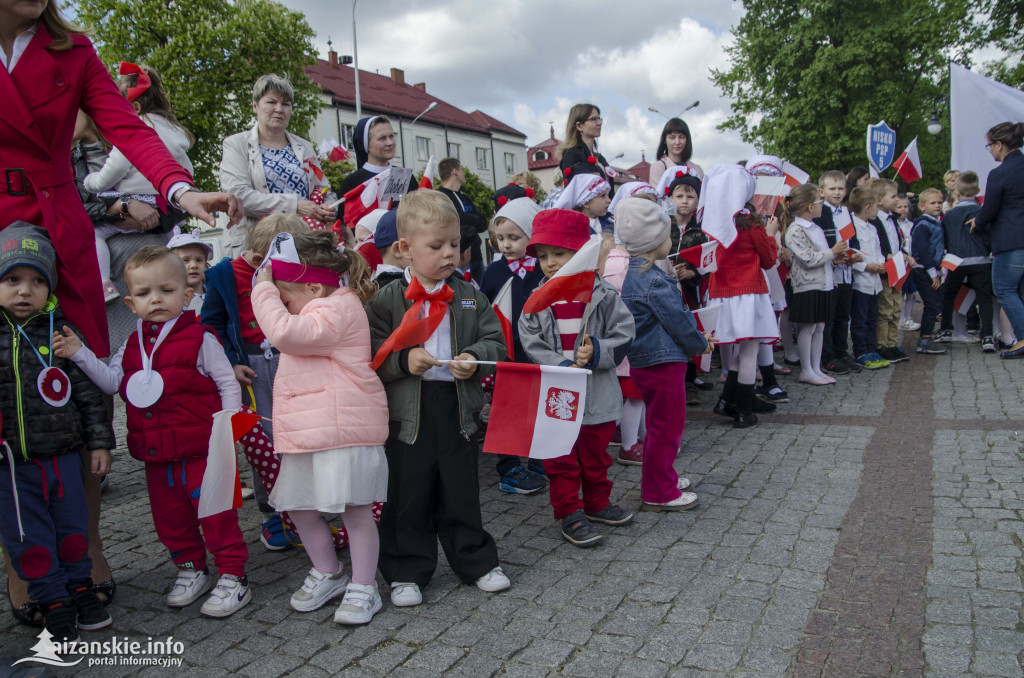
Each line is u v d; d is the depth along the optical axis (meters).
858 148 24.89
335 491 2.64
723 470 4.38
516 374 2.97
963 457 4.30
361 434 2.70
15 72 2.56
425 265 2.82
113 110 2.78
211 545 2.91
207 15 20.73
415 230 2.79
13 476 2.56
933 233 8.38
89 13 20.44
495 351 3.00
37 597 2.61
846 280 7.04
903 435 4.86
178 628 2.78
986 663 2.28
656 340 3.71
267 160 4.26
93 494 3.00
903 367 7.33
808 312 6.51
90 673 2.48
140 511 4.16
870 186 8.05
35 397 2.59
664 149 7.12
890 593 2.75
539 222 3.41
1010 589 2.73
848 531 3.35
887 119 24.47
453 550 2.99
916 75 25.31
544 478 4.32
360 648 2.57
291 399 2.71
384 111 42.91
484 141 50.44
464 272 5.46
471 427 2.97
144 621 2.84
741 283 5.19
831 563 3.03
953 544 3.14
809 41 25.38
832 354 7.19
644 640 2.52
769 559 3.11
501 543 3.48
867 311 7.42
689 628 2.58
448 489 2.94
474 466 3.00
